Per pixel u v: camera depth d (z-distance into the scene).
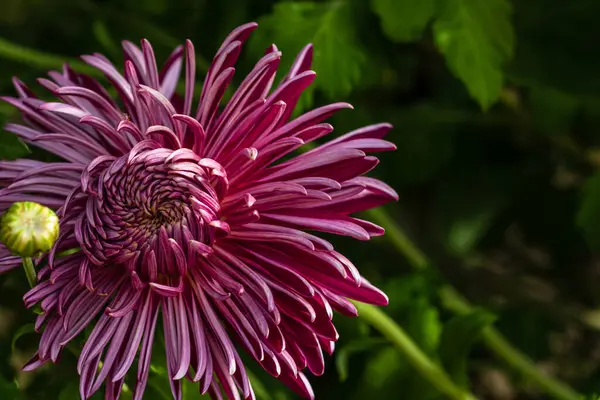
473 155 0.98
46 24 0.92
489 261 1.06
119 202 0.69
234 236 0.70
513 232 1.09
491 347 0.90
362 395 0.86
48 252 0.69
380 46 0.84
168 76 0.73
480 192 0.97
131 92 0.71
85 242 0.68
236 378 0.69
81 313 0.69
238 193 0.70
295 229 0.69
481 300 1.03
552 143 0.98
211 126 0.71
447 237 0.96
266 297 0.68
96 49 0.91
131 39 0.89
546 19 0.87
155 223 0.69
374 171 0.94
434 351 0.84
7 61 0.83
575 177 1.01
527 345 0.98
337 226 0.69
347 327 0.83
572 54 0.87
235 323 0.69
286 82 0.70
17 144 0.71
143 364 0.69
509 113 0.95
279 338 0.69
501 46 0.82
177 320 0.70
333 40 0.81
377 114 0.94
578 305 1.04
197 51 0.90
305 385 0.69
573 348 1.06
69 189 0.70
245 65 0.82
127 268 0.69
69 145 0.71
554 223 0.99
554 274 1.05
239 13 0.89
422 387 0.86
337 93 0.81
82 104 0.71
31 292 0.69
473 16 0.82
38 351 0.69
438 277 0.86
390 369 0.86
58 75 0.73
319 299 0.69
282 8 0.81
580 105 0.94
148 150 0.69
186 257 0.69
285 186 0.69
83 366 0.69
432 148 0.94
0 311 0.85
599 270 1.03
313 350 0.69
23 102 0.71
